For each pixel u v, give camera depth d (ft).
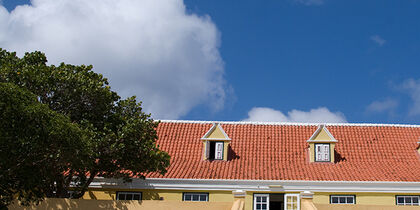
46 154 51.34
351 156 80.33
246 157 80.53
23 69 57.06
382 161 78.95
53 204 61.16
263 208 72.38
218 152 80.43
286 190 72.38
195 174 74.74
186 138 85.97
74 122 62.34
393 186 71.82
